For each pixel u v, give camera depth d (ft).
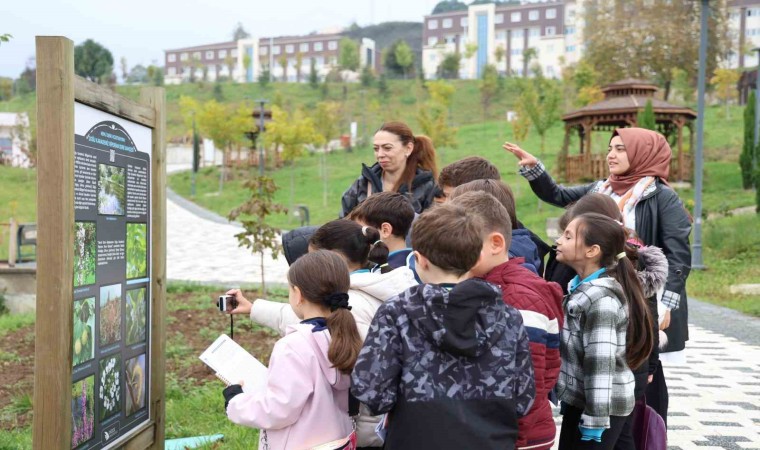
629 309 10.36
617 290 10.13
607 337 9.93
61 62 9.01
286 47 410.93
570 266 11.25
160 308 12.53
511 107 229.04
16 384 21.76
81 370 9.93
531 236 11.39
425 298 8.02
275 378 8.91
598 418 9.82
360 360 8.15
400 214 11.60
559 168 101.40
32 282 44.75
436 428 7.84
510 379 8.08
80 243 9.80
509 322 8.26
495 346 8.07
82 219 9.84
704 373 24.31
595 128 104.37
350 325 9.02
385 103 253.65
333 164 159.53
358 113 242.58
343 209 16.15
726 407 19.79
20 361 25.02
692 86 159.53
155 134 12.38
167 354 24.75
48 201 9.05
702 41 56.95
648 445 11.64
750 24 266.98
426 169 15.61
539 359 8.77
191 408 18.66
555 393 10.50
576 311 10.16
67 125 9.09
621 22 152.97
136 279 11.75
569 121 100.37
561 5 333.42
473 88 252.01
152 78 301.02
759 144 68.33
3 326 32.04
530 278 9.19
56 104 9.02
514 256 10.68
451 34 367.86
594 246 10.46
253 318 11.41
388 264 10.69
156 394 12.53
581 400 10.19
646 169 14.11
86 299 10.03
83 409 10.00
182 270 58.54
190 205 124.88
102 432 10.60
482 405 7.96
